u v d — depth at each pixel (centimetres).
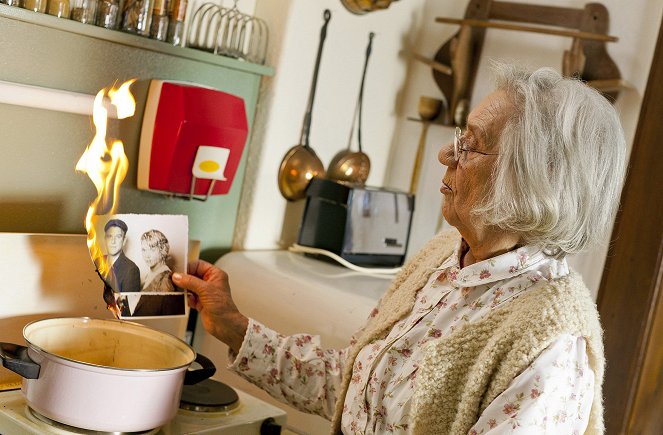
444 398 137
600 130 134
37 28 169
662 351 233
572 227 134
